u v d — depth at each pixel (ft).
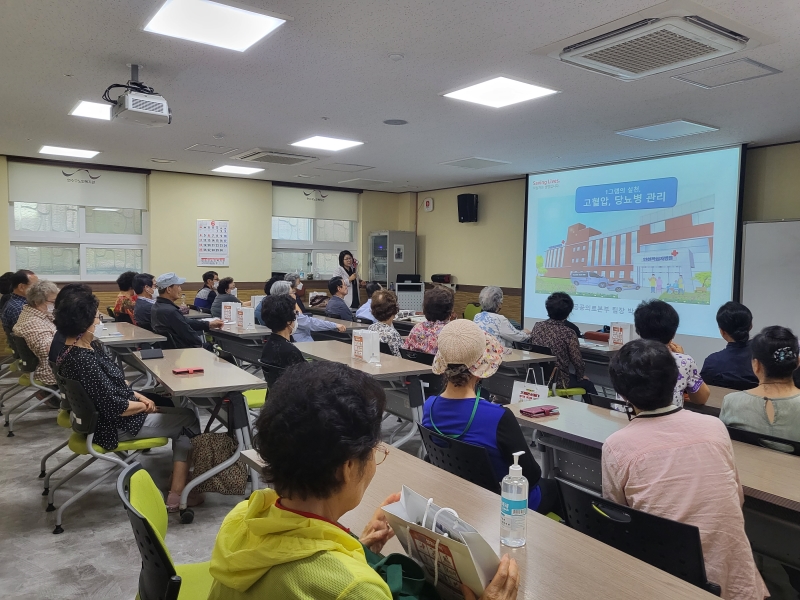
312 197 32.27
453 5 9.45
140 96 12.21
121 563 8.35
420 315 22.72
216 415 10.85
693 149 20.68
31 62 12.35
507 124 17.40
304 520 2.68
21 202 24.52
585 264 24.52
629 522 4.48
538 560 3.96
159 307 16.01
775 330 6.97
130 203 26.91
